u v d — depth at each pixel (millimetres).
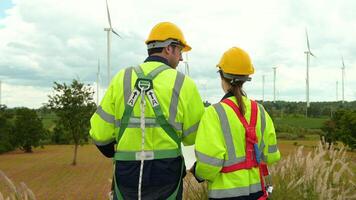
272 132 4250
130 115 3686
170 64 3930
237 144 4000
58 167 39312
